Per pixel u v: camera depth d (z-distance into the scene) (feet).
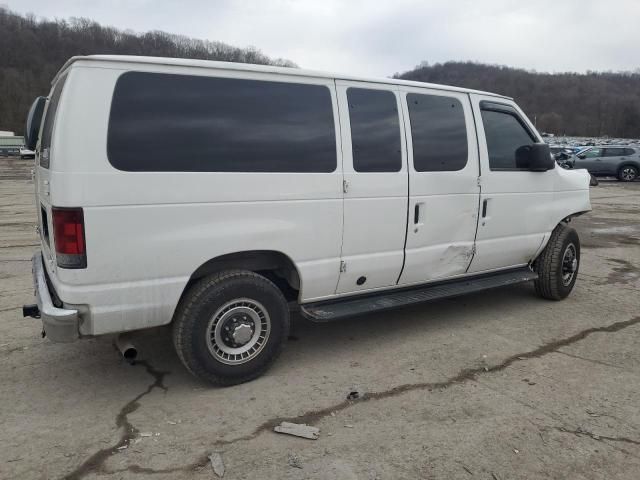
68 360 13.82
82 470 9.23
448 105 15.57
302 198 12.64
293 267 13.08
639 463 9.56
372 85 13.92
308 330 16.24
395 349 14.71
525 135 17.85
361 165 13.61
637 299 19.67
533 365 13.65
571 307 18.63
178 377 12.89
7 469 9.23
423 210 14.93
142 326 11.26
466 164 15.85
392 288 15.20
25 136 15.07
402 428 10.63
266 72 12.19
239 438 10.25
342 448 9.93
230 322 12.09
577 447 10.03
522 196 17.49
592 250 29.40
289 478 9.05
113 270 10.64
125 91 10.64
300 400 11.76
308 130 12.74
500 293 20.45
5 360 13.76
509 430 10.58
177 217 11.10
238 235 11.83
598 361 13.93
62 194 10.11
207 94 11.49
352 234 13.64
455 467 9.39
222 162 11.58
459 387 12.41
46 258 13.12
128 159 10.57
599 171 84.79
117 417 11.00
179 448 9.90
